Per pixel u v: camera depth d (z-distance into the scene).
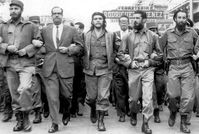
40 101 6.59
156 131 5.89
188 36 5.75
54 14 5.74
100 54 5.90
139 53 5.78
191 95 5.65
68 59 5.76
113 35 6.04
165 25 10.89
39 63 6.53
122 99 6.60
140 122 6.64
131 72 5.85
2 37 5.77
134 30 5.88
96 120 6.54
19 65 5.66
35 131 5.87
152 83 5.68
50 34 5.73
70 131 5.87
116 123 6.56
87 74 5.96
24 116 5.76
